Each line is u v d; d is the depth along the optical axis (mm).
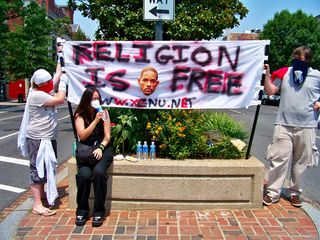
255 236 3965
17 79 32000
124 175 4590
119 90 5121
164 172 4539
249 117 19406
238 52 4988
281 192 5426
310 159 4734
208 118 6301
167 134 5008
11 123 16406
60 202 4977
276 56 36125
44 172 4551
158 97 5105
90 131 4305
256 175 4605
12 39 28859
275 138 4812
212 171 4551
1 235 4020
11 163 8055
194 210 4621
